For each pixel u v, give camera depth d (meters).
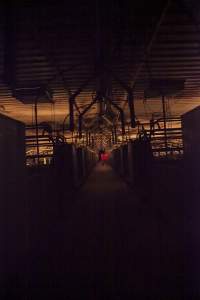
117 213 12.15
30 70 9.55
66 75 10.16
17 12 7.52
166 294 4.81
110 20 7.50
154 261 6.34
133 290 5.00
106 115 14.03
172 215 9.52
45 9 7.50
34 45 8.35
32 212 9.19
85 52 8.68
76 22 7.76
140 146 15.25
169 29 8.07
